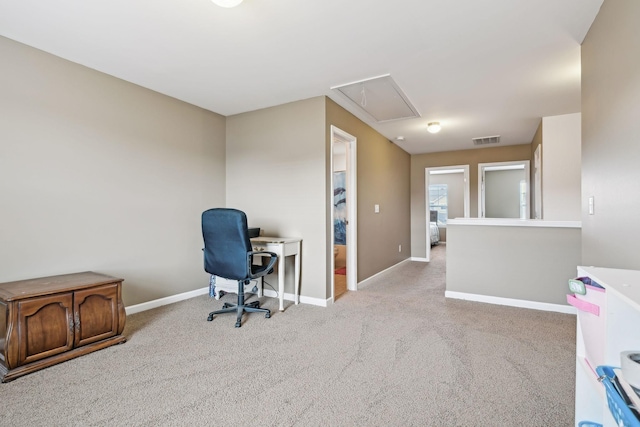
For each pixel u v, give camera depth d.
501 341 2.39
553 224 3.13
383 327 2.69
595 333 1.07
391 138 5.19
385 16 1.98
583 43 2.25
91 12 1.93
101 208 2.77
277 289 3.67
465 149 6.11
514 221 3.30
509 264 3.32
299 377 1.88
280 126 3.60
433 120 4.19
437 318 2.91
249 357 2.14
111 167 2.84
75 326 2.12
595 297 1.07
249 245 2.80
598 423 1.15
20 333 1.87
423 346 2.31
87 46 2.34
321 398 1.68
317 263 3.36
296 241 3.35
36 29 2.12
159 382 1.82
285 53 2.45
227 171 4.00
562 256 3.10
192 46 2.34
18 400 1.64
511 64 2.62
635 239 1.46
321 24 2.07
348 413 1.55
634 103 1.46
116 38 2.23
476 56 2.49
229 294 3.75
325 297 3.32
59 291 2.04
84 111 2.65
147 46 2.34
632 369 0.81
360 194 4.19
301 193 3.46
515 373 1.92
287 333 2.55
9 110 2.24
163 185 3.29
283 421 1.49
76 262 2.60
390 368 1.99
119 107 2.90
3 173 2.21
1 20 2.01
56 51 2.41
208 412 1.56
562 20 2.01
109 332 2.30
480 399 1.66
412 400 1.66
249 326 2.71
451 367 2.00
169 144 3.35
